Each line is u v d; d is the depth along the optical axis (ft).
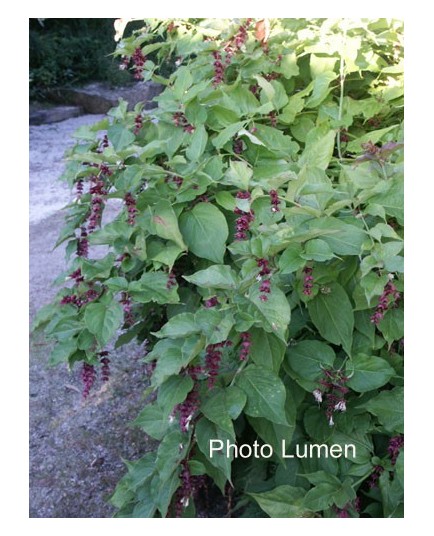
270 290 5.21
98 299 6.14
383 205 5.53
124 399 10.45
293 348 5.91
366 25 7.61
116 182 6.45
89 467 9.09
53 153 22.06
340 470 6.08
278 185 5.43
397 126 6.95
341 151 7.25
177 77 7.25
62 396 10.61
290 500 5.85
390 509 5.75
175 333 5.09
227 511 7.27
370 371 5.66
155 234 6.37
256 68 7.52
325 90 7.04
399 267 5.17
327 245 5.15
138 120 7.63
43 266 14.29
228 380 5.61
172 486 5.60
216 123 7.14
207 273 5.34
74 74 28.71
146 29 8.51
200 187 6.21
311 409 6.12
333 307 5.61
